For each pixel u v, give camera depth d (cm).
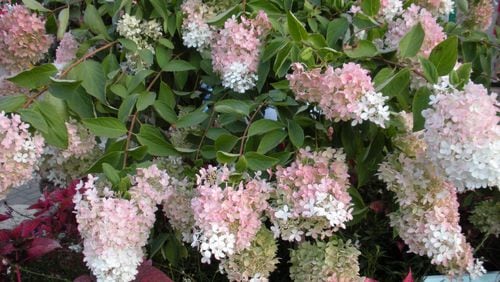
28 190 276
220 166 136
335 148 143
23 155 125
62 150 140
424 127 124
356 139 141
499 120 116
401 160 137
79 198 125
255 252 130
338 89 123
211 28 150
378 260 167
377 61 138
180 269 158
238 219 123
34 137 127
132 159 142
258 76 141
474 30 181
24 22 149
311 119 138
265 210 130
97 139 157
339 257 135
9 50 151
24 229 160
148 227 127
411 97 138
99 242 121
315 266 134
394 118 140
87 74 139
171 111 147
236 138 135
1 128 122
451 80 125
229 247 122
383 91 128
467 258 140
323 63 130
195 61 160
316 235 128
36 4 153
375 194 165
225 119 139
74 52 163
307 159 134
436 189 133
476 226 167
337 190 127
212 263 162
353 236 159
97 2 172
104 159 135
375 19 144
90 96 143
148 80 160
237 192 123
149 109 160
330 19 153
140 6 159
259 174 129
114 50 164
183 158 148
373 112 122
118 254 121
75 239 171
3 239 158
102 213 120
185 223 136
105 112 152
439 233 133
